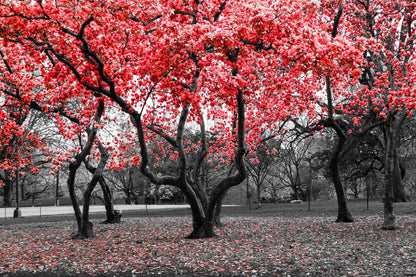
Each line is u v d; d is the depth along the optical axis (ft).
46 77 42.16
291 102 55.42
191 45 34.99
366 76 73.51
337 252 39.32
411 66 51.83
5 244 52.26
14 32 35.09
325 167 124.88
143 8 45.93
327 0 57.77
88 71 43.21
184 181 49.85
